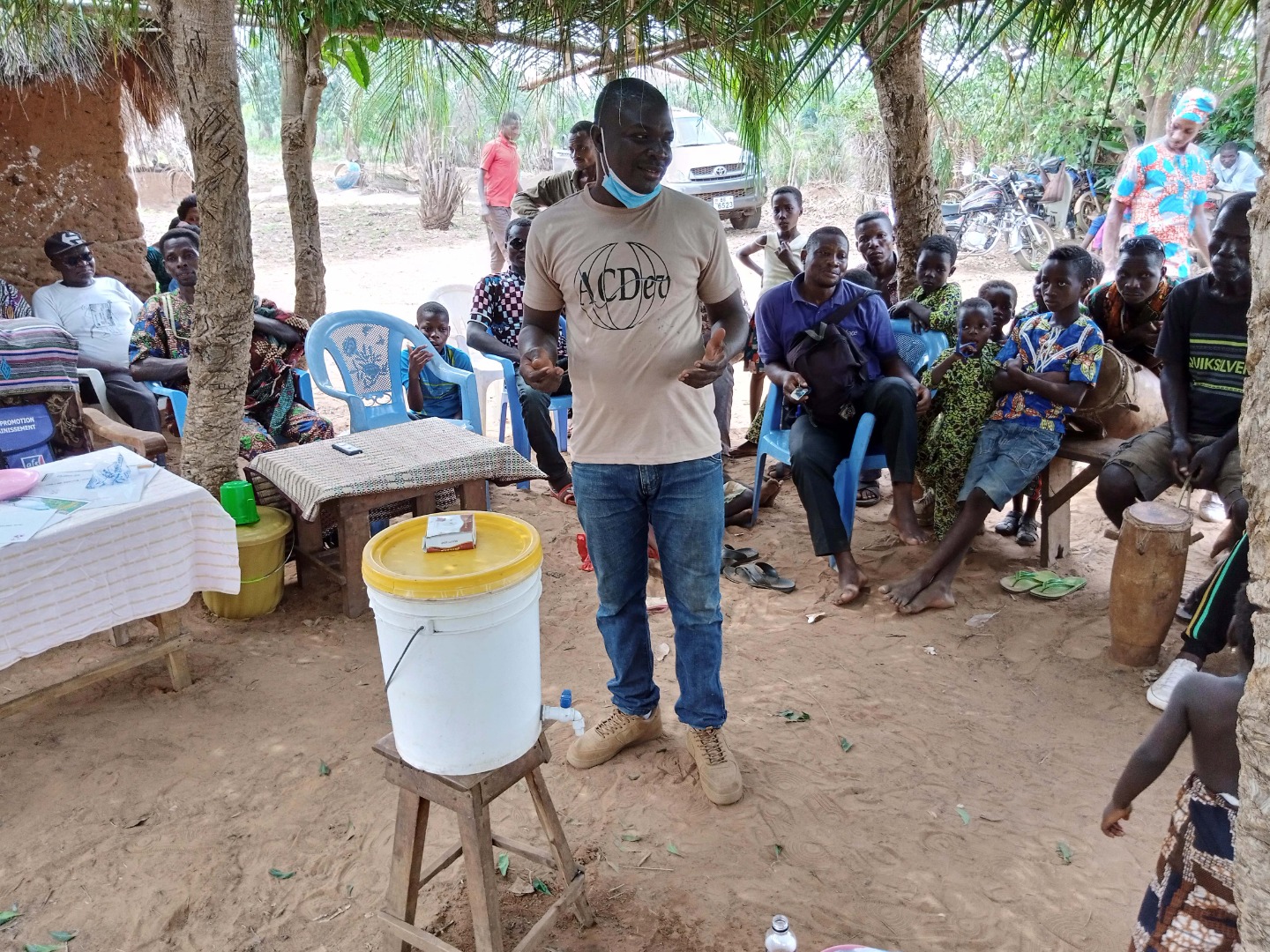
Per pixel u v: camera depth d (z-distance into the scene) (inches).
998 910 101.6
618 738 125.5
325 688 143.7
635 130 93.8
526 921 99.4
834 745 130.2
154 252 271.4
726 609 169.9
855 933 98.8
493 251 404.5
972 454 176.4
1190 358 159.2
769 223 588.4
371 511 169.6
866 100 452.8
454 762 83.2
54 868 107.8
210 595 161.9
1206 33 108.1
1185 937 73.6
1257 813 45.4
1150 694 136.7
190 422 165.9
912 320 200.8
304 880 106.7
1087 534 196.1
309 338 199.3
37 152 245.9
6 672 144.6
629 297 101.0
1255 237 43.8
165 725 133.6
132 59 248.4
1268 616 44.6
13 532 121.0
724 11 121.0
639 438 105.7
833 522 171.3
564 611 169.2
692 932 99.0
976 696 141.3
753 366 248.5
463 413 210.8
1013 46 104.0
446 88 198.4
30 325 181.8
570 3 127.2
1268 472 43.9
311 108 241.1
